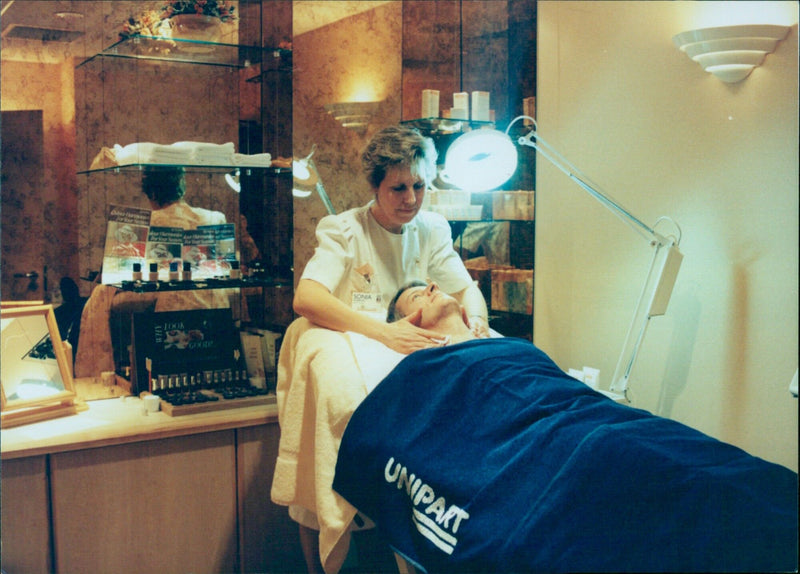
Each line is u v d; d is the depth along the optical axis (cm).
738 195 252
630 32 290
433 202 339
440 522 185
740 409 255
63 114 265
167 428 243
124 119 275
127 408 264
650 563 146
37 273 266
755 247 247
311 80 363
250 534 261
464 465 190
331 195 371
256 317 293
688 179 270
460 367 212
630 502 157
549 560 157
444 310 247
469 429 199
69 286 270
